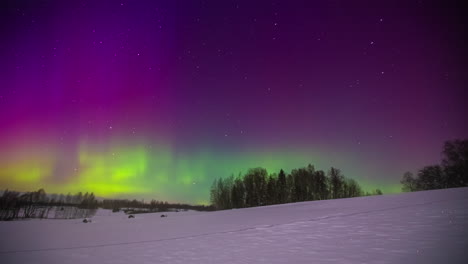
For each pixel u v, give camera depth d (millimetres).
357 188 66125
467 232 8203
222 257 8344
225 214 27422
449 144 49406
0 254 11461
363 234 9547
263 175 71000
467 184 47594
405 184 54781
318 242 9172
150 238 13625
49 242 14719
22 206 74875
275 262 7266
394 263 6137
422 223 10195
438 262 5914
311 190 67562
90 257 9875
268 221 16547
